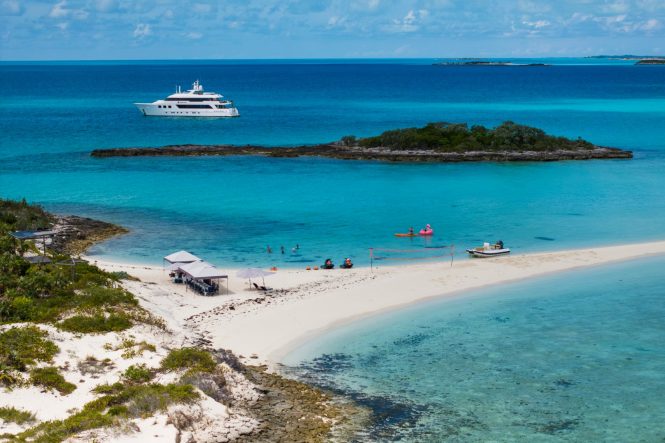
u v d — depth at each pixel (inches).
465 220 2775.6
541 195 3272.6
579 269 2106.3
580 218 2783.0
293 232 2615.7
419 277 2025.1
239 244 2444.6
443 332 1614.2
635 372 1395.2
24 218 2578.7
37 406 1148.5
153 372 1298.0
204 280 1927.9
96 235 2568.9
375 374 1387.8
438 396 1294.3
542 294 1882.4
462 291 1905.8
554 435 1162.0
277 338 1562.5
